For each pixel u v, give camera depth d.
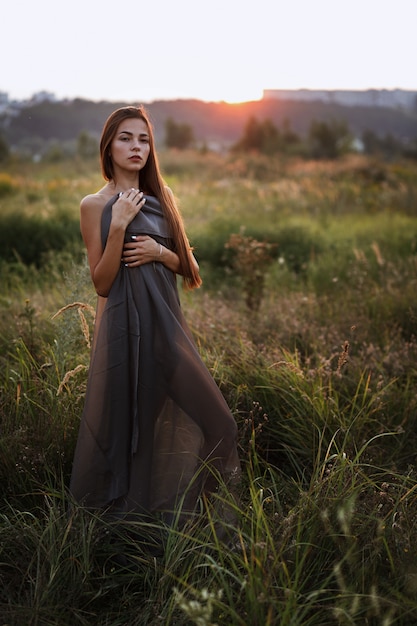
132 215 2.92
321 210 14.05
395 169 23.70
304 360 4.57
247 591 2.24
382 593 2.39
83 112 124.94
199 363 2.97
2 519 2.94
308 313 5.48
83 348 4.18
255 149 49.81
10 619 2.34
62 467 3.27
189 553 2.60
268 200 15.39
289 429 3.57
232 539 2.57
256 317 5.45
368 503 2.85
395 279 6.59
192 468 2.91
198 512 2.87
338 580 2.24
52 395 3.47
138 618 2.43
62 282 6.57
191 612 2.04
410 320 5.30
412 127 152.38
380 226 11.05
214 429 2.94
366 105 162.12
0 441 3.23
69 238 9.44
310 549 2.53
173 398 2.91
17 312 5.20
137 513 2.79
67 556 2.62
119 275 2.94
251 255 6.05
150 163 3.12
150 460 2.85
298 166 27.39
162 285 3.02
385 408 3.95
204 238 9.36
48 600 2.42
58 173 28.41
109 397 2.86
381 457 3.61
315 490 2.79
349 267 7.71
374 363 4.35
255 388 3.88
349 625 2.20
